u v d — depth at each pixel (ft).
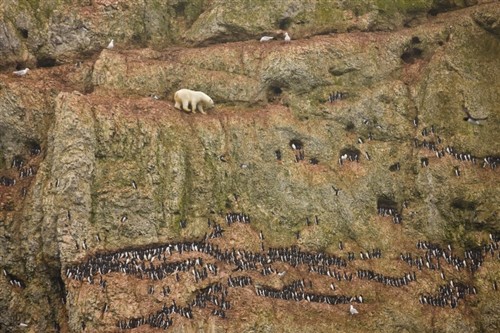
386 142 298.76
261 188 277.85
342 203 278.26
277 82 304.30
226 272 245.45
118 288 230.27
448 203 281.95
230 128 285.43
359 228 275.59
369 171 288.30
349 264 265.54
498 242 275.59
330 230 273.95
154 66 301.22
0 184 263.08
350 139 295.89
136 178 257.75
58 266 245.04
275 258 258.98
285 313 237.04
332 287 252.21
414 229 281.13
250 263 252.62
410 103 306.96
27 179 263.29
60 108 260.21
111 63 295.69
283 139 287.89
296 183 278.67
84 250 239.30
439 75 309.42
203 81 303.27
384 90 306.76
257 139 285.43
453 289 260.21
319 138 291.17
